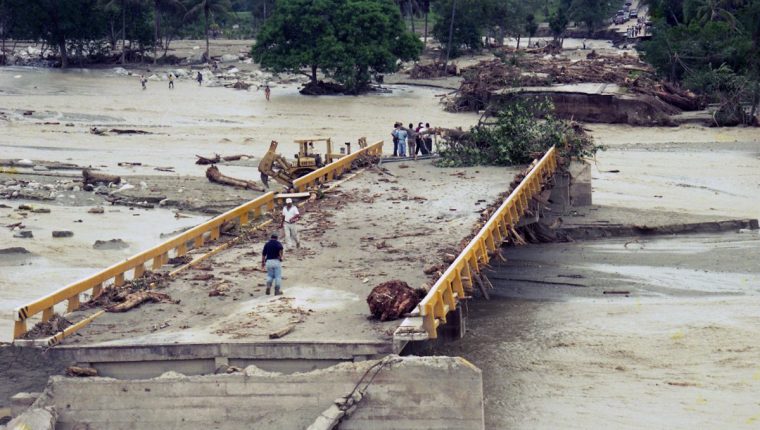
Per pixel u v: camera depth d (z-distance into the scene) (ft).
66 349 54.24
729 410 61.62
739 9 314.35
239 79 328.29
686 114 233.35
